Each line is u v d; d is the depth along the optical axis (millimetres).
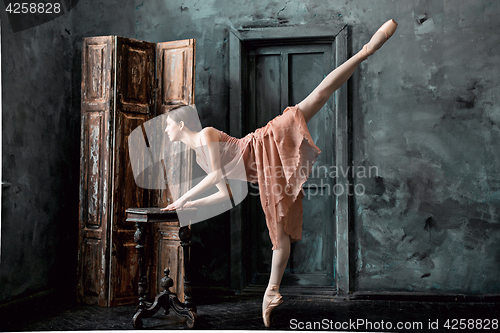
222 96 3736
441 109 3447
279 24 3639
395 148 3494
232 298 3518
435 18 3459
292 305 3285
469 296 3340
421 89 3471
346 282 3486
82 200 3430
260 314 3029
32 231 3414
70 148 3900
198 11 3775
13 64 3215
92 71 3430
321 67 3742
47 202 3596
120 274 3320
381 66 3516
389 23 2271
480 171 3396
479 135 3404
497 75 3389
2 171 3082
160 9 3836
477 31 3412
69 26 3920
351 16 3557
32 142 3418
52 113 3672
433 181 3449
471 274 3381
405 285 3457
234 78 3672
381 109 3516
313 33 3568
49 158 3625
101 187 3359
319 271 3707
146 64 3508
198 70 3775
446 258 3414
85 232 3389
